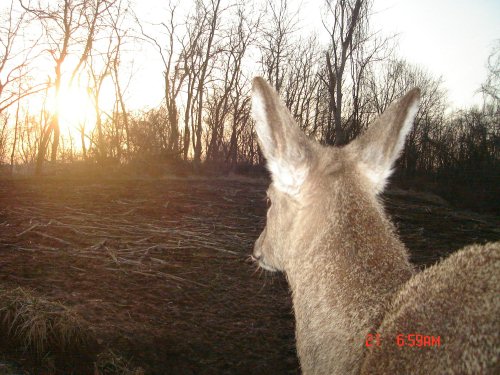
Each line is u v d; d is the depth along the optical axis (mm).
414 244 2340
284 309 1377
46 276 1370
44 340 988
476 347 382
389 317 478
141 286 1402
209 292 1437
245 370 1037
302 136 603
